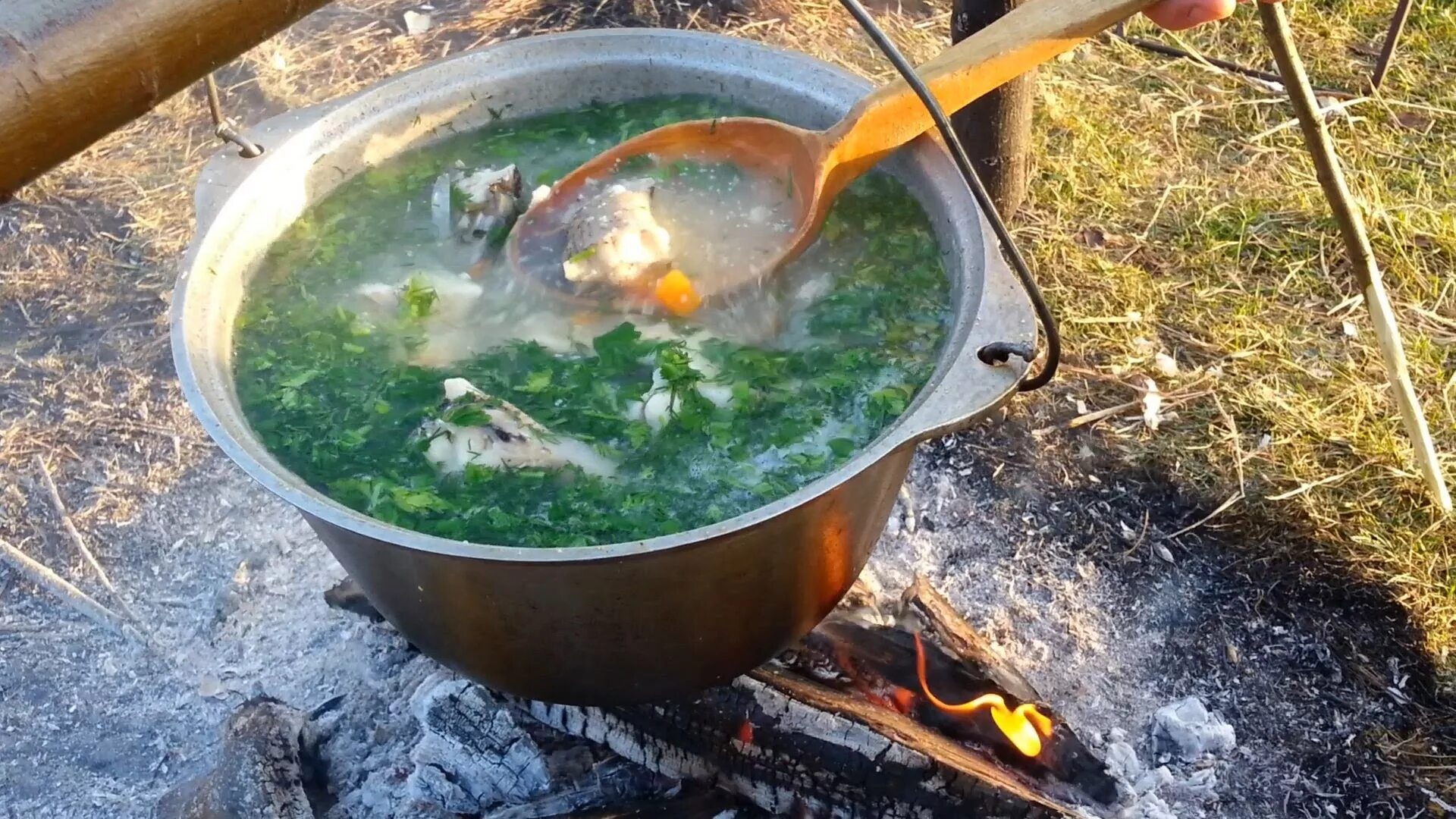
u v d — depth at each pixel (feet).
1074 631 2.70
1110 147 3.75
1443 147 3.71
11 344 3.22
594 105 2.56
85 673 2.70
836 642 2.43
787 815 2.35
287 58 4.01
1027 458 2.95
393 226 2.46
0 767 2.58
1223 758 2.52
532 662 2.00
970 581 2.77
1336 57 4.02
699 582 1.86
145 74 1.34
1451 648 2.63
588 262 2.34
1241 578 2.75
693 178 2.49
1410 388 2.71
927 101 1.77
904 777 2.25
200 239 2.15
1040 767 2.37
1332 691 2.60
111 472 2.98
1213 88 3.93
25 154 1.29
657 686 2.08
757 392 2.22
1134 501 2.88
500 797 2.38
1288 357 3.14
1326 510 2.83
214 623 2.74
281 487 1.82
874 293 2.31
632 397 2.23
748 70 2.46
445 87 2.47
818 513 1.87
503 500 2.08
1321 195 3.55
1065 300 3.29
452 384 2.20
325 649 2.69
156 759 2.59
